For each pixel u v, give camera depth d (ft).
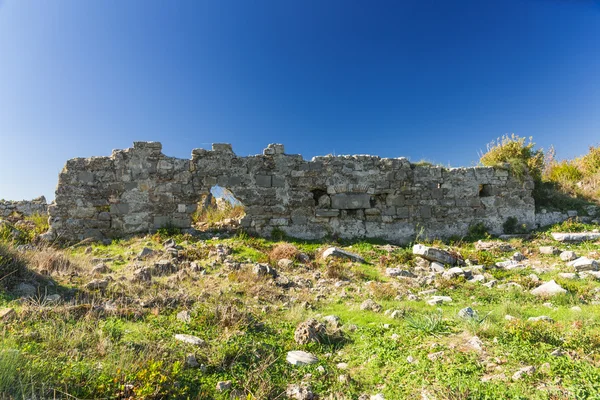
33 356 12.86
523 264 34.14
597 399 10.94
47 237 38.52
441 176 46.44
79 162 40.47
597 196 49.44
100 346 14.20
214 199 59.67
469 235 45.55
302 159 44.60
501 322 18.38
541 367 13.10
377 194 45.80
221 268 29.27
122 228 40.57
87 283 22.15
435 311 20.77
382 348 16.28
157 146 41.88
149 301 19.88
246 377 13.99
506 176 47.09
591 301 22.91
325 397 13.26
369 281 28.94
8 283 19.54
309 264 33.14
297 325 19.20
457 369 13.48
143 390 11.71
